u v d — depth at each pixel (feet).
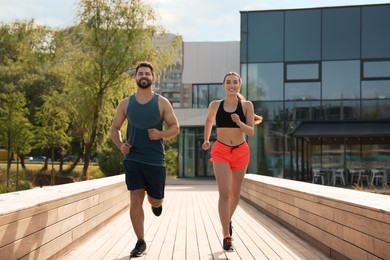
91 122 60.03
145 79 16.62
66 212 16.84
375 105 67.46
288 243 20.01
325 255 17.34
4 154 139.13
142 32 59.57
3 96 61.46
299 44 69.26
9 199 14.64
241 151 18.29
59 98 61.16
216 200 43.32
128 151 16.55
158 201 17.12
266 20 69.97
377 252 12.96
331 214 16.83
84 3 59.06
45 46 62.39
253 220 28.27
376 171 66.64
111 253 17.51
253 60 70.08
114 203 28.14
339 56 68.54
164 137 16.47
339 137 67.05
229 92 18.24
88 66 58.95
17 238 11.98
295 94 69.15
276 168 69.15
